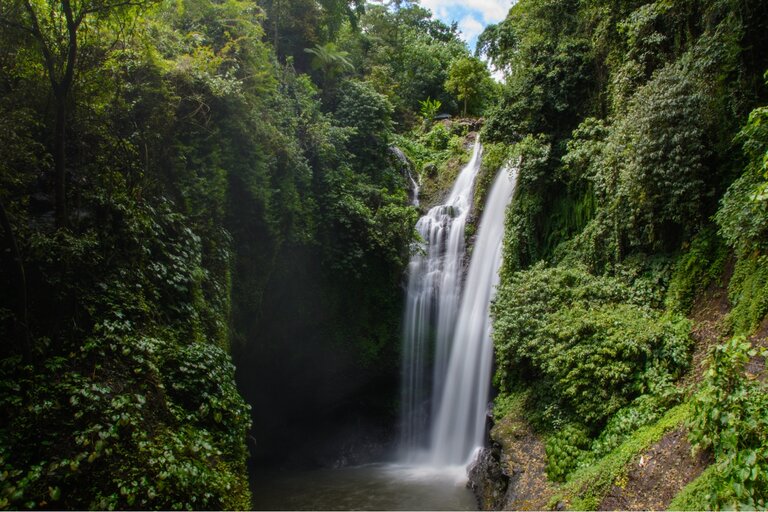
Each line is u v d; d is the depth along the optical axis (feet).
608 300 30.71
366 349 48.16
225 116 32.71
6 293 17.94
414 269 52.65
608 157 32.48
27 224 19.70
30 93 20.48
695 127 27.73
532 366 32.83
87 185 22.70
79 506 14.85
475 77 83.61
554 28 43.47
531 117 42.45
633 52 34.50
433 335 50.11
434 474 42.37
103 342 19.21
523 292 34.27
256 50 38.34
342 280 45.83
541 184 41.27
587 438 26.08
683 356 25.22
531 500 25.13
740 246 24.76
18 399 15.93
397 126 82.17
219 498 18.24
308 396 49.93
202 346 23.25
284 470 45.78
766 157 18.61
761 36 26.89
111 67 23.90
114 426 16.24
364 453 49.06
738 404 16.44
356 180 50.11
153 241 24.09
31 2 18.97
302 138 43.11
